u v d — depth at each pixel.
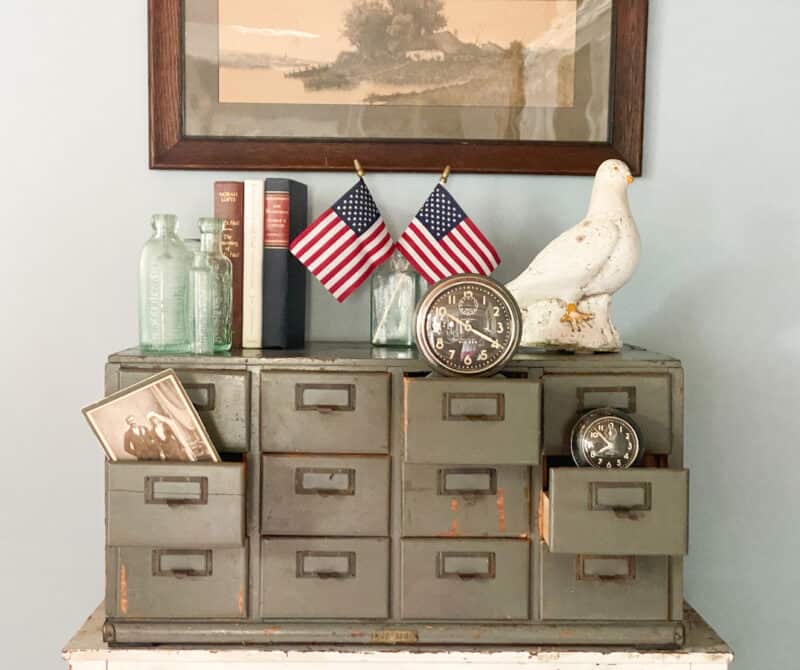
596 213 1.58
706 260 1.82
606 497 1.35
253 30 1.77
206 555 1.45
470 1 1.77
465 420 1.35
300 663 1.45
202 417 1.44
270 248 1.62
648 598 1.46
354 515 1.45
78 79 1.77
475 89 1.78
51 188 1.78
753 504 1.83
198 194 1.79
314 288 1.80
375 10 1.77
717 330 1.83
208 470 1.37
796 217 1.82
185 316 1.54
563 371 1.44
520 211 1.81
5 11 1.76
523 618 1.46
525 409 1.35
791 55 1.81
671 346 1.83
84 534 1.81
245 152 1.77
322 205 1.80
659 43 1.80
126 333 1.80
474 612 1.46
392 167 1.78
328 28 1.77
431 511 1.45
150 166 1.76
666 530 1.35
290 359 1.44
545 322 1.55
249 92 1.77
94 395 1.80
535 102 1.79
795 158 1.82
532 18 1.78
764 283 1.83
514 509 1.45
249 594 1.46
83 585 1.82
